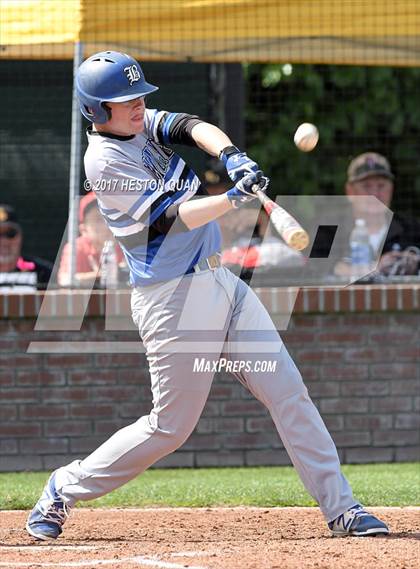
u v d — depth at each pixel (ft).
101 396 101.60
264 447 102.37
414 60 107.96
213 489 78.59
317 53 106.22
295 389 54.90
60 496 56.85
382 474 89.04
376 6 101.91
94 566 48.93
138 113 53.42
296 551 50.96
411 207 149.79
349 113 156.76
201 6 100.58
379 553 49.96
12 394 101.04
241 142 131.54
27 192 118.83
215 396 102.12
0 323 101.14
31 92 118.01
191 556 50.90
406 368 103.86
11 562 50.55
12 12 100.22
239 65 130.52
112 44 101.81
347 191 117.29
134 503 73.36
